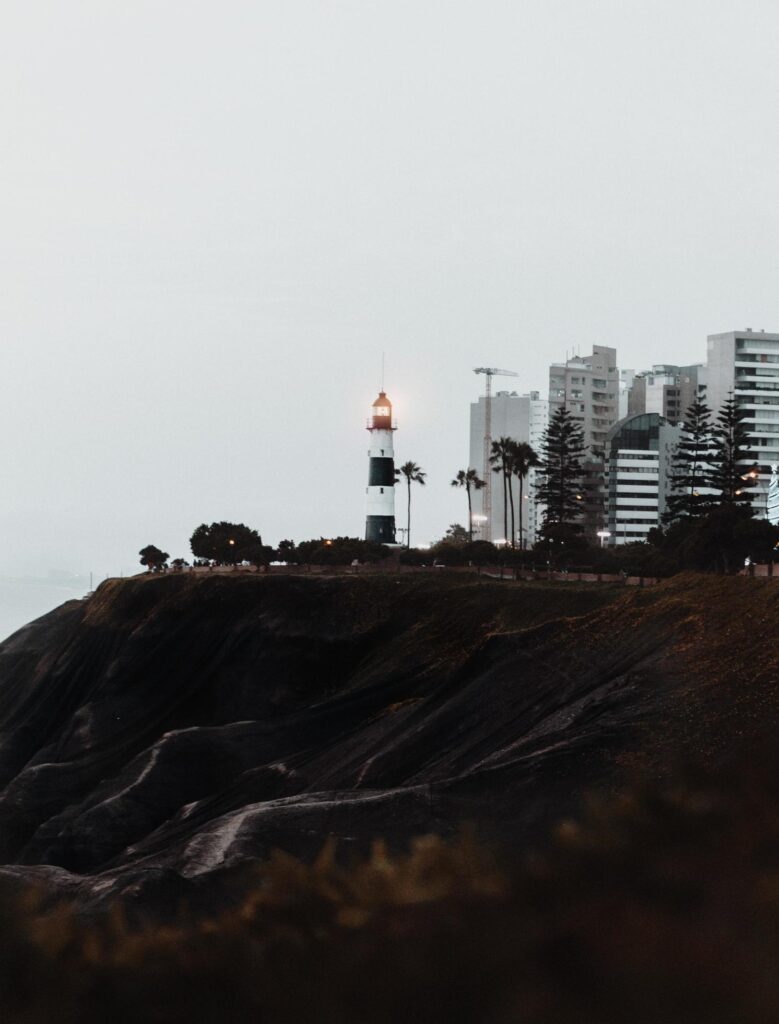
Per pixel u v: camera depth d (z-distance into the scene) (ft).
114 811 237.04
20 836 272.72
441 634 278.05
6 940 29.73
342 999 26.12
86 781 285.84
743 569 311.27
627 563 380.78
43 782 281.54
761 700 161.07
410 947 27.50
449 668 262.26
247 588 321.93
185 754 246.68
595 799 34.78
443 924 28.73
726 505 290.15
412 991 25.55
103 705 309.63
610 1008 23.02
